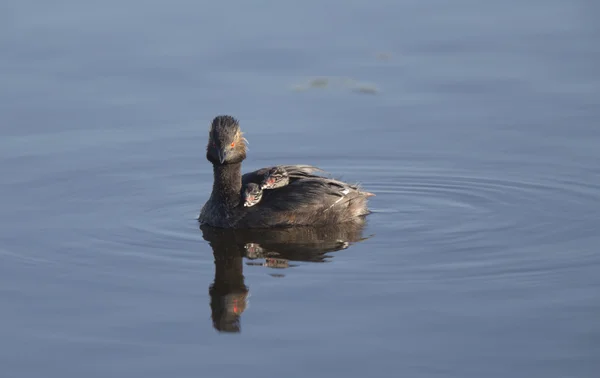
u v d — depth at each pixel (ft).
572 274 47.24
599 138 68.33
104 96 75.77
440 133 70.23
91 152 67.00
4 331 41.91
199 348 40.37
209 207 56.24
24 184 61.62
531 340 40.60
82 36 86.63
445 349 39.99
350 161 66.28
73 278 47.47
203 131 70.59
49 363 39.34
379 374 38.24
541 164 64.69
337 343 40.57
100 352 40.16
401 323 42.19
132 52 83.61
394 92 77.30
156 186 62.13
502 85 78.02
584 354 39.40
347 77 79.92
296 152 67.72
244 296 45.09
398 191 61.67
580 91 76.43
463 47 85.97
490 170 64.23
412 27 90.79
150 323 42.57
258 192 55.98
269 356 39.65
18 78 78.43
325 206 55.83
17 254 50.49
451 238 52.85
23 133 69.51
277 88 77.82
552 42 86.84
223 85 78.13
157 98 75.66
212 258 50.26
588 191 60.03
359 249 51.39
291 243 52.70
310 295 45.11
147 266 49.06
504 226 54.65
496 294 44.98
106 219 56.24
